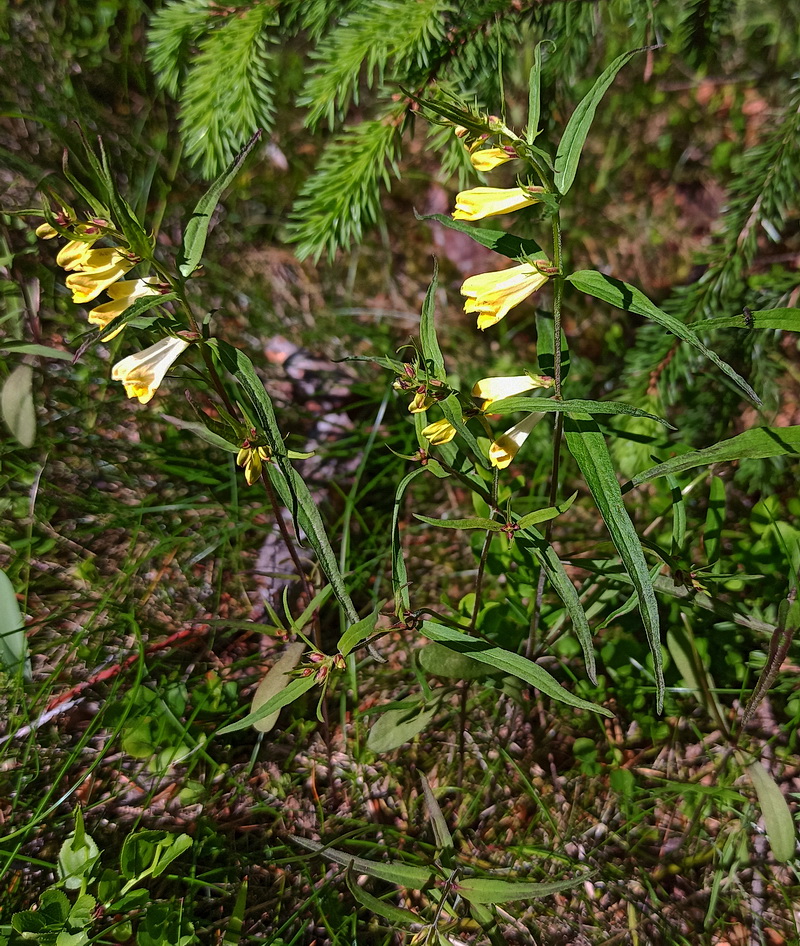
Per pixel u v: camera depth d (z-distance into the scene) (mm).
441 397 179
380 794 254
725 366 161
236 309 373
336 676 269
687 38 258
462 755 249
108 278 175
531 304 398
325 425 339
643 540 214
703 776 256
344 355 373
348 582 291
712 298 272
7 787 238
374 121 241
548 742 264
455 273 411
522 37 258
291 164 409
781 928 230
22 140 341
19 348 249
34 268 319
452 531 312
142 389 188
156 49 245
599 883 238
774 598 278
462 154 242
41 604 272
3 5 353
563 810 252
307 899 228
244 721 190
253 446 190
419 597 295
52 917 208
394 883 226
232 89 238
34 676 256
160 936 213
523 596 281
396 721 231
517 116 336
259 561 297
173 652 271
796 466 310
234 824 244
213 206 179
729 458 178
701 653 267
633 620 272
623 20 266
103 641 267
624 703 270
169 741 249
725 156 400
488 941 227
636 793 253
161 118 388
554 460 202
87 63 380
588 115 167
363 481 322
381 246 409
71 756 237
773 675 211
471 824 249
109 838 235
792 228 354
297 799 251
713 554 244
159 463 306
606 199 410
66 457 299
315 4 236
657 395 283
